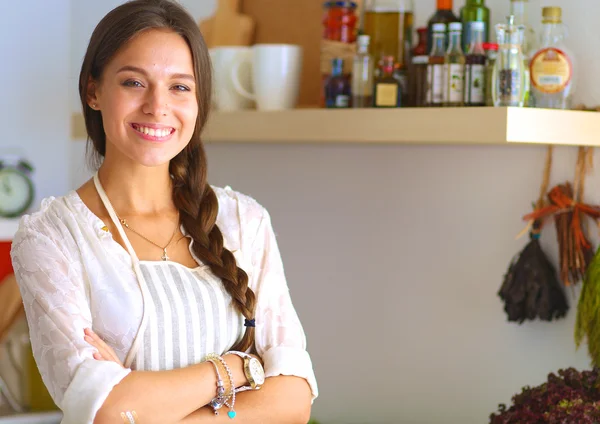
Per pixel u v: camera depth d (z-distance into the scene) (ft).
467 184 7.65
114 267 5.26
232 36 9.27
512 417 6.16
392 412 8.31
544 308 6.90
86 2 11.03
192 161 5.73
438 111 6.52
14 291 9.02
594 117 6.60
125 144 5.29
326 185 8.77
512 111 6.04
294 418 5.49
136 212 5.52
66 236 5.29
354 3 7.75
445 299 7.85
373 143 8.34
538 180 7.14
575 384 6.26
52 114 11.23
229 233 5.84
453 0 7.70
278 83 8.09
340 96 7.58
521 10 6.88
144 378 4.95
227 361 5.32
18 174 10.48
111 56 5.28
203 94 5.59
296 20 8.84
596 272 6.57
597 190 6.77
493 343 7.50
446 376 7.87
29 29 10.99
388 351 8.32
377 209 8.35
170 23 5.36
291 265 9.14
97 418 4.79
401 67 7.31
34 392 9.11
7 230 9.79
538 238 7.01
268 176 9.30
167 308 5.28
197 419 5.18
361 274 8.51
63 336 4.96
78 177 11.27
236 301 5.53
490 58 6.62
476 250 7.60
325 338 8.86
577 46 6.90
